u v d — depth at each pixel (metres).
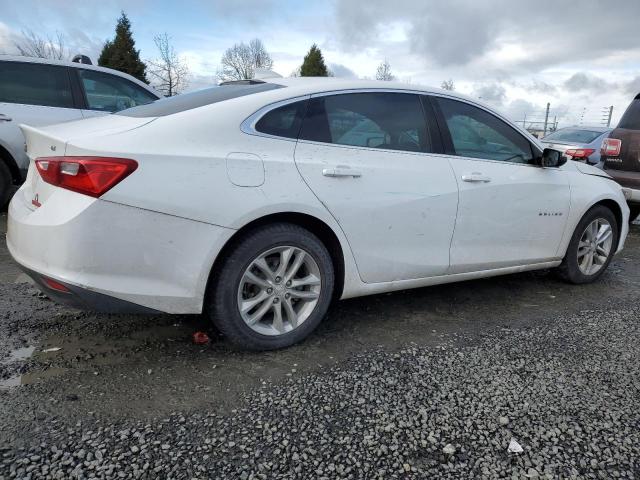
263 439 2.11
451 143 3.49
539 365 2.86
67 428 2.11
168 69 41.09
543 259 4.09
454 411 2.37
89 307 2.48
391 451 2.07
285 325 2.93
